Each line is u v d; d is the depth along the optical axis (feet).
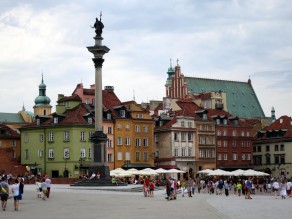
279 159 552.00
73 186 282.97
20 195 149.89
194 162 493.77
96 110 285.23
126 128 457.27
